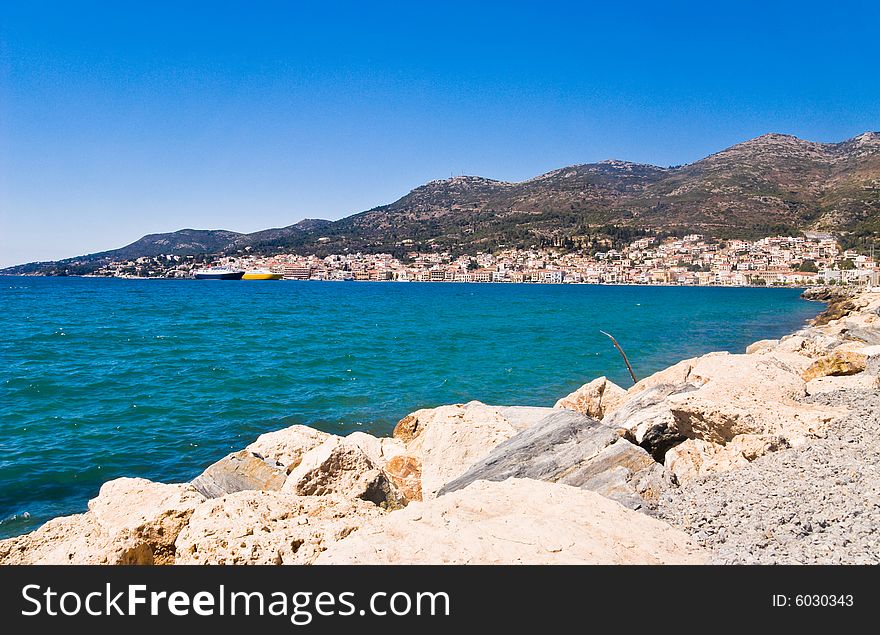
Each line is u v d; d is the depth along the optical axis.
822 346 26.69
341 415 23.16
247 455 11.84
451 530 7.50
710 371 17.20
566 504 8.66
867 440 10.38
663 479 10.61
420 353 40.69
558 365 35.78
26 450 17.70
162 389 27.16
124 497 9.86
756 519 8.27
